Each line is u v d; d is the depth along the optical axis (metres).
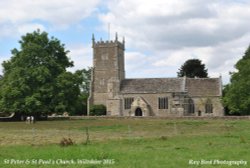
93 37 125.50
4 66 91.44
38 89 84.56
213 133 45.50
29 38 91.12
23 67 86.81
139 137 40.62
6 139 38.75
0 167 21.97
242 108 92.31
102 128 58.88
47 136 42.53
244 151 27.41
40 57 88.69
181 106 115.12
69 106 87.50
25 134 45.81
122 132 49.72
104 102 122.50
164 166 22.03
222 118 87.38
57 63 90.25
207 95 116.50
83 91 144.75
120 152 27.02
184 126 62.47
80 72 92.62
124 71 128.00
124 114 118.88
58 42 93.19
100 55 124.25
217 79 119.75
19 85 84.00
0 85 89.88
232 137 39.22
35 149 29.61
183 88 117.44
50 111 85.81
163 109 116.81
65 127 61.31
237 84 91.88
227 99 94.12
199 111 116.44
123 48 128.62
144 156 25.34
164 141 35.81
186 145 32.09
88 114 119.81
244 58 105.56
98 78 123.69
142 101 117.06
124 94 119.50
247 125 63.09
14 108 83.44
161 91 117.25
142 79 122.50
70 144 32.94
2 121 85.56
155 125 66.25
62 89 85.81
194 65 144.75
